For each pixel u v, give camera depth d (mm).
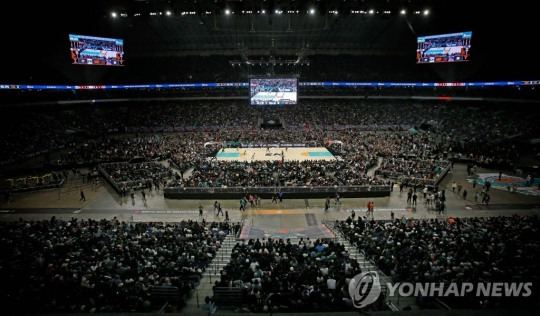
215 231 23547
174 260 17234
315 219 29922
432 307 12070
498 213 30672
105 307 11867
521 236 19547
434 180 37094
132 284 14117
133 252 17516
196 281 15367
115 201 34750
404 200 34500
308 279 14000
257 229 27219
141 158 48344
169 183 36062
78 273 15273
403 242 18703
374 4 47156
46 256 17594
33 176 42875
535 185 38219
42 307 11578
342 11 48000
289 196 35156
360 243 19828
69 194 36875
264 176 37125
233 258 16938
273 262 16391
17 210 32219
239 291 12555
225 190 34938
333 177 38250
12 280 14469
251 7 47188
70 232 21969
